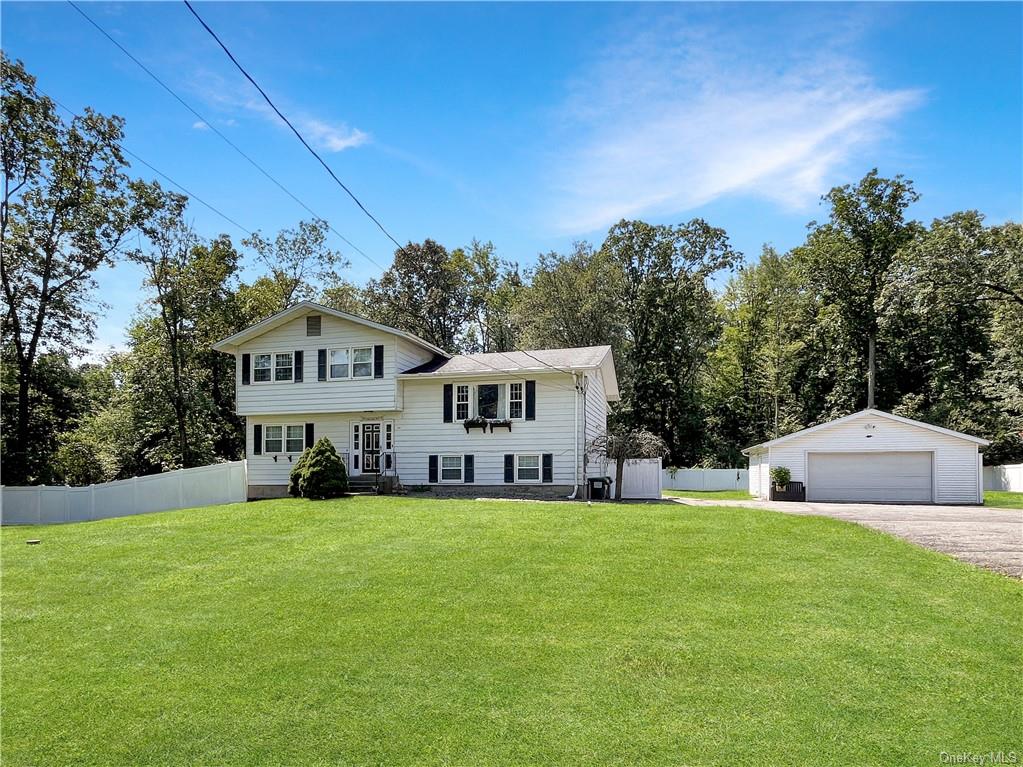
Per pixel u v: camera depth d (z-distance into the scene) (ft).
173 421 116.78
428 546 41.78
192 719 20.34
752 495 109.70
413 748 18.38
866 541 41.73
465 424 81.92
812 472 92.68
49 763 18.10
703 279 150.51
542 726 19.39
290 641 26.40
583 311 144.97
